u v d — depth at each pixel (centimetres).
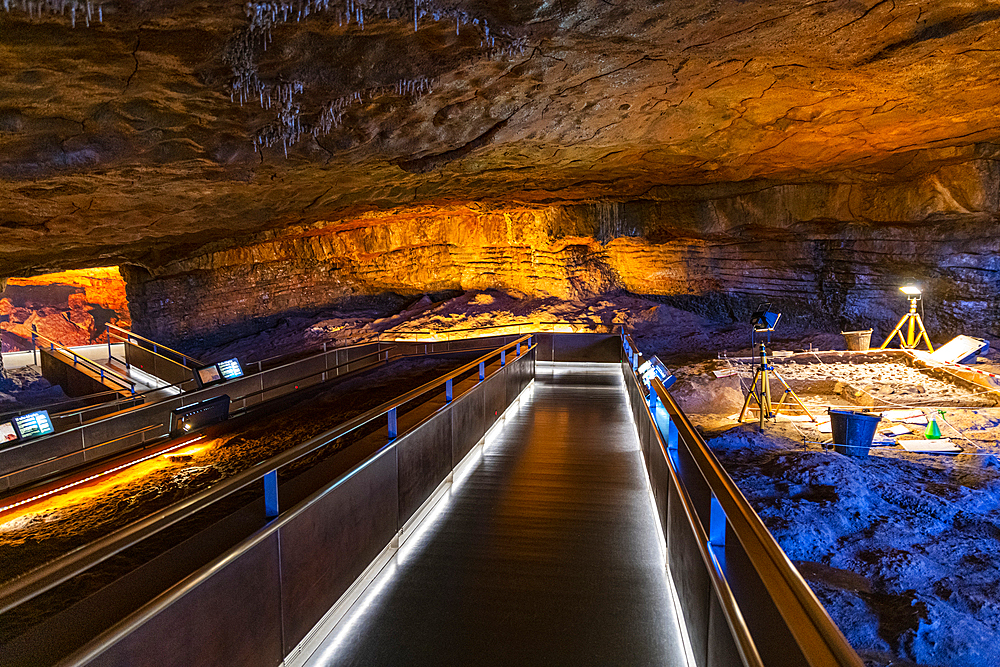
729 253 1806
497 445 720
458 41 497
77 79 448
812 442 811
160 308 2017
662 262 1916
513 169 1146
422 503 480
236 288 2191
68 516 716
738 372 1270
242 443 1023
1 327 2706
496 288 2284
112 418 1077
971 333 1409
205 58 446
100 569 525
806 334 1653
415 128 706
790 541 479
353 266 2366
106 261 1588
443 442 541
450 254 2277
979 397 998
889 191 1399
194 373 1327
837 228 1563
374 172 984
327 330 2133
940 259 1417
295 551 279
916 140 1064
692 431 301
